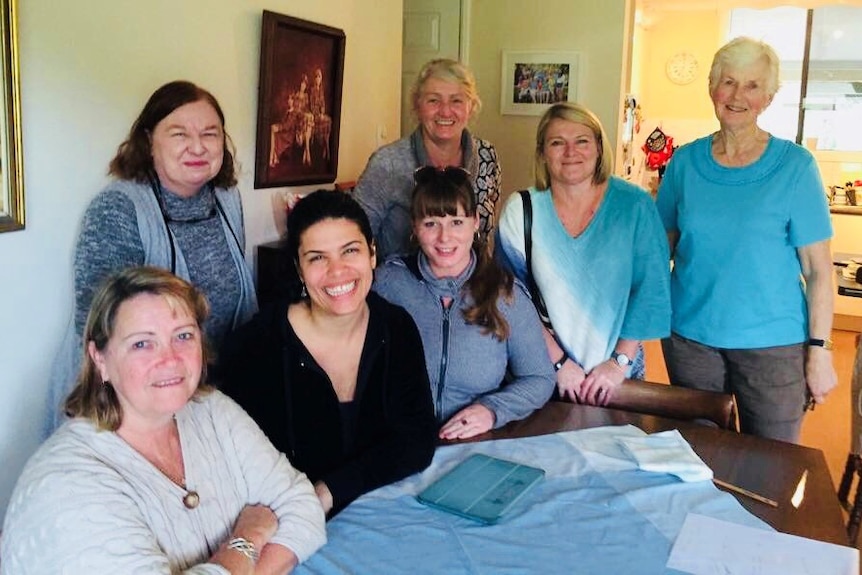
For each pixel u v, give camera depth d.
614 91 4.40
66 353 1.93
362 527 1.40
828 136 6.98
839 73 6.88
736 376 2.32
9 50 1.73
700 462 1.61
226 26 2.55
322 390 1.63
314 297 1.57
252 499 1.40
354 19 3.36
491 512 1.43
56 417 1.96
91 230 1.83
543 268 2.26
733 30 7.40
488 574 1.25
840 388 4.43
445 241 1.83
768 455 1.71
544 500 1.49
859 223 5.60
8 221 1.79
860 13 6.75
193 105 1.86
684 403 2.06
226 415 1.43
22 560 1.12
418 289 1.91
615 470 1.62
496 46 4.54
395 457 1.59
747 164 2.21
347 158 3.46
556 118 2.18
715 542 1.34
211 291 2.01
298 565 1.31
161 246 1.88
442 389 1.92
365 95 3.55
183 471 1.32
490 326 1.88
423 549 1.33
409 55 4.62
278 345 1.63
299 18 2.90
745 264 2.21
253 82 2.73
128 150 1.88
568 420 1.91
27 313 1.89
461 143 2.65
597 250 2.22
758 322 2.23
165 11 2.26
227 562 1.23
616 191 2.24
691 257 2.31
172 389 1.23
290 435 1.63
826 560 1.28
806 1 5.48
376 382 1.67
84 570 1.10
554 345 2.26
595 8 4.35
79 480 1.15
